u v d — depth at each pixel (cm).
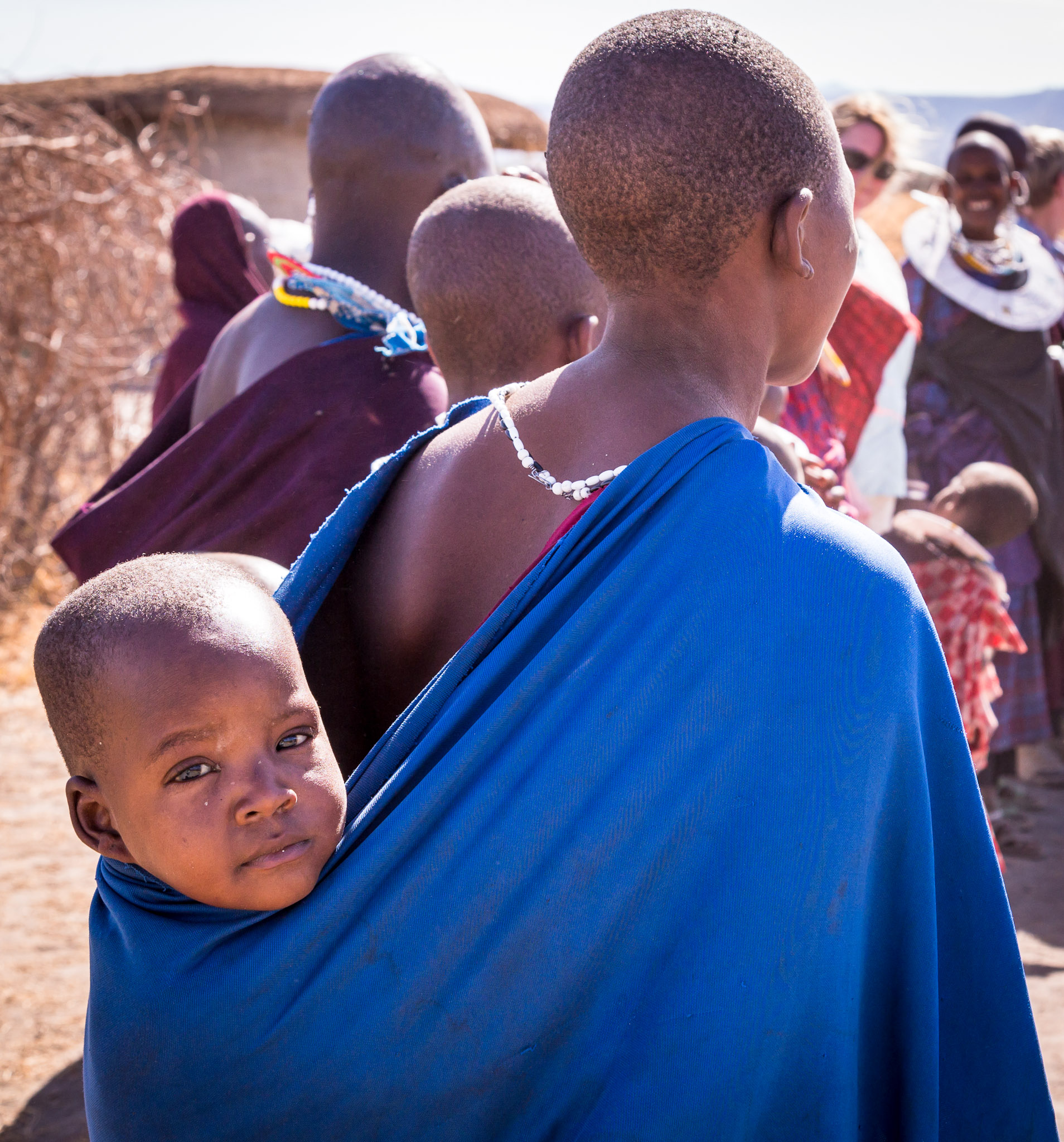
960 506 441
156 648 120
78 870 452
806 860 118
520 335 183
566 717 118
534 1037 119
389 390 232
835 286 138
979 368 479
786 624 117
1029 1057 135
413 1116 121
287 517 226
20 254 721
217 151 1421
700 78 125
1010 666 480
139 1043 126
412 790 123
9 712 610
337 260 250
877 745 119
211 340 380
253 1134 125
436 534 143
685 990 118
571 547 124
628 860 116
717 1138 119
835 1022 122
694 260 129
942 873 133
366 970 120
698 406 130
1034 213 562
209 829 120
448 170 248
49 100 1332
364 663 155
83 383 759
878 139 418
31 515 761
